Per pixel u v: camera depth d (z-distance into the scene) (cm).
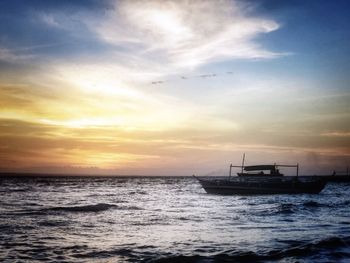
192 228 2069
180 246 1509
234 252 1374
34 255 1330
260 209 3319
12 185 9269
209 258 1273
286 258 1269
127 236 1770
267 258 1272
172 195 5862
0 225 2100
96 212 2986
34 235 1766
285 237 1738
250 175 5575
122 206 3597
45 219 2434
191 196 5559
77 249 1441
